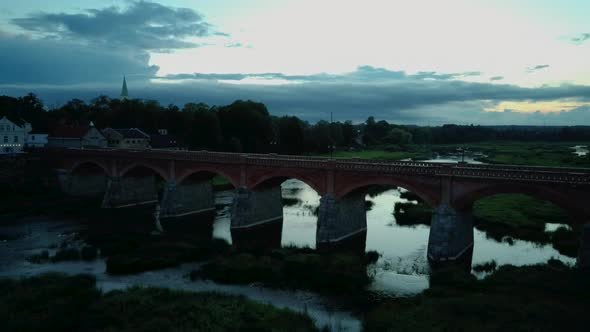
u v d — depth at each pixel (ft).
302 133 528.63
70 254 176.96
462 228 176.55
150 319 113.19
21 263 167.22
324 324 114.52
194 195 269.23
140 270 158.30
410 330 106.22
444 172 170.71
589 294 124.06
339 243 198.80
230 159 235.20
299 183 404.36
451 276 142.31
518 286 132.26
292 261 160.56
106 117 482.28
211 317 114.62
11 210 261.24
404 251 185.16
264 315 116.16
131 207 290.56
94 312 116.88
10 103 429.38
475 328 105.50
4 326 107.96
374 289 139.85
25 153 341.41
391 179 185.26
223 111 466.29
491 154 654.53
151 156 266.77
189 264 165.78
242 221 225.56
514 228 216.13
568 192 146.41
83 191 318.45
